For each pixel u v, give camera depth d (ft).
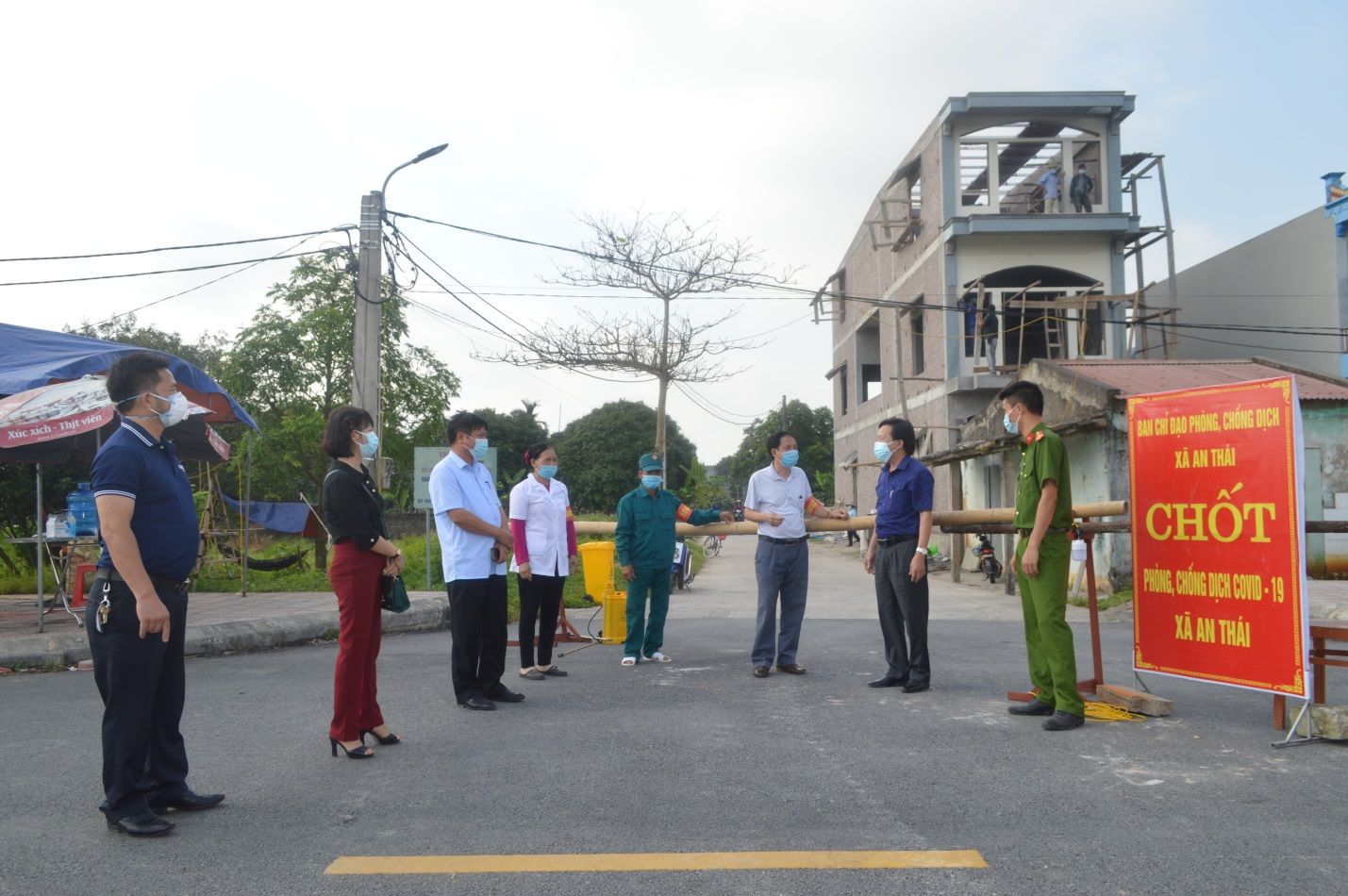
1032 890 10.85
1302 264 78.74
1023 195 87.40
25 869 11.73
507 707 21.36
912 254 88.74
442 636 35.73
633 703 21.74
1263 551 18.13
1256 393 18.29
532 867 11.65
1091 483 53.11
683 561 58.44
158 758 13.84
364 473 17.66
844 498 123.54
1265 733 18.17
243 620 33.37
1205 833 12.69
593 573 35.47
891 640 23.52
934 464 73.51
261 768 16.37
